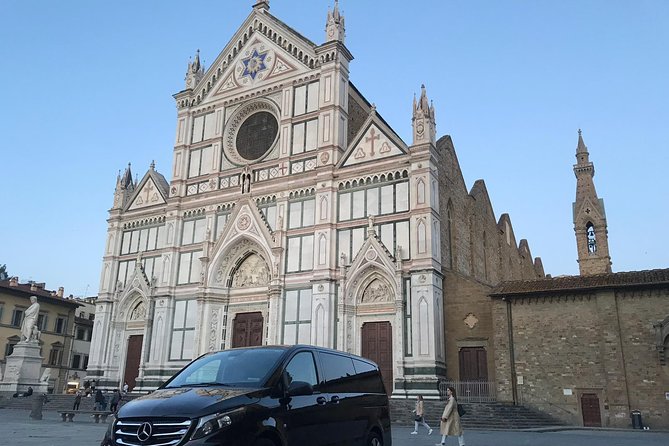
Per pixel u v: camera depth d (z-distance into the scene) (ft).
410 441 81.66
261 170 173.27
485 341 132.77
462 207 175.22
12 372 174.09
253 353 41.55
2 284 242.17
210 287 170.40
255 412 34.63
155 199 195.83
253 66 186.29
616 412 111.65
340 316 145.79
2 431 85.25
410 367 132.87
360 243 149.28
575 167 258.98
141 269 187.62
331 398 42.65
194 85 197.77
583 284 120.98
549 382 120.26
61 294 282.15
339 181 157.17
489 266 198.59
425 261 137.18
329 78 167.63
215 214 178.40
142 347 177.78
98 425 104.73
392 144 151.94
